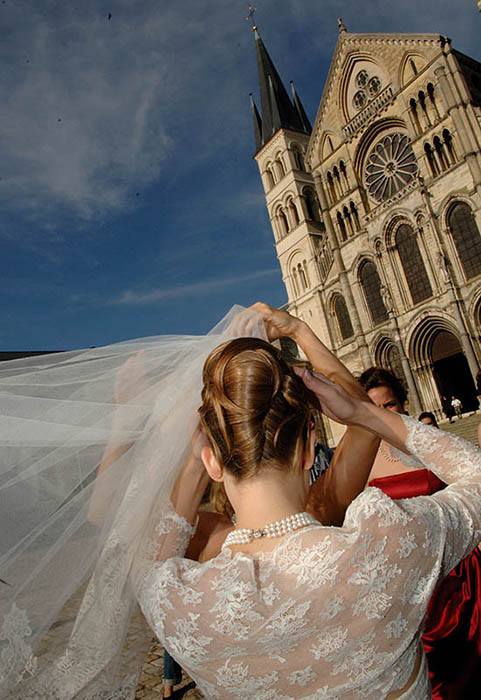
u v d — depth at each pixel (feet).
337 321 136.56
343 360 131.75
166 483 5.01
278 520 4.33
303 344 6.48
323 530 4.09
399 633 3.95
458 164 106.83
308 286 146.41
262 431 4.44
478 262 104.63
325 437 127.75
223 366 4.70
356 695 3.90
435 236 109.60
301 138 158.51
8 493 5.02
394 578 3.89
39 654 4.75
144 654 5.30
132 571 4.78
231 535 4.45
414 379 114.42
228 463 4.51
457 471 4.97
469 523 4.50
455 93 107.55
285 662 3.83
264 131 163.63
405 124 119.44
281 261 154.10
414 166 119.34
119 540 4.88
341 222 133.49
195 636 3.85
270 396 4.53
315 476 15.62
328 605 3.76
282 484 4.49
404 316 116.26
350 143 130.41
